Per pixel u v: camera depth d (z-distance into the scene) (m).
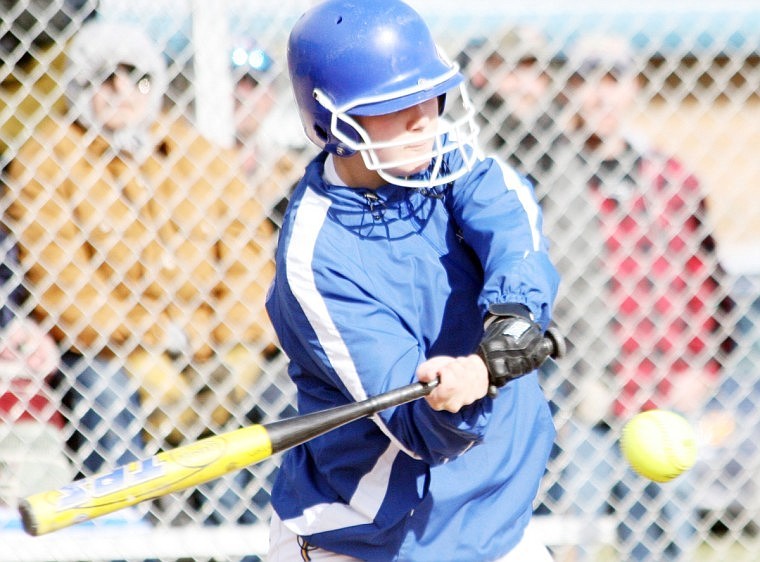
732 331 14.46
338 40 7.95
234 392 13.91
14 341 13.49
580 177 14.16
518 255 7.80
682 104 15.64
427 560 8.51
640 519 14.37
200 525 14.11
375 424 8.30
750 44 14.64
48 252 13.47
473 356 7.24
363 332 7.86
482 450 8.44
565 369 14.17
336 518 8.63
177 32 14.07
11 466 13.57
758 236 15.64
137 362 13.69
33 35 13.66
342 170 8.26
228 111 14.07
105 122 13.55
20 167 13.53
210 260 13.80
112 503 7.14
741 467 14.52
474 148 8.20
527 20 14.35
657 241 14.14
